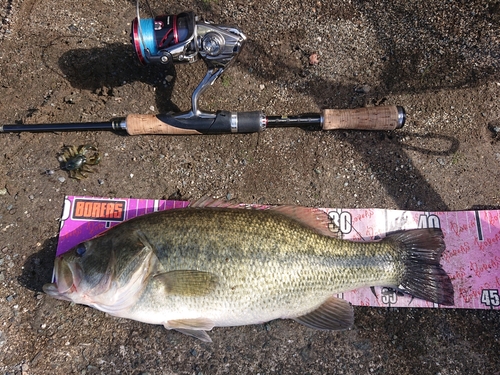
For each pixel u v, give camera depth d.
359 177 0.42
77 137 0.42
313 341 0.39
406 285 0.38
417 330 0.40
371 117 0.40
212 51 0.35
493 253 0.41
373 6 0.45
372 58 0.44
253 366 0.39
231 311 0.35
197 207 0.36
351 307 0.37
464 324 0.40
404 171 0.42
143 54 0.36
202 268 0.34
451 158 0.43
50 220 0.41
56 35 0.43
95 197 0.41
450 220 0.41
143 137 0.42
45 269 0.40
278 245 0.35
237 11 0.44
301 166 0.42
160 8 0.44
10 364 0.38
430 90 0.44
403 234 0.38
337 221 0.41
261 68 0.44
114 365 0.38
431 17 0.45
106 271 0.34
